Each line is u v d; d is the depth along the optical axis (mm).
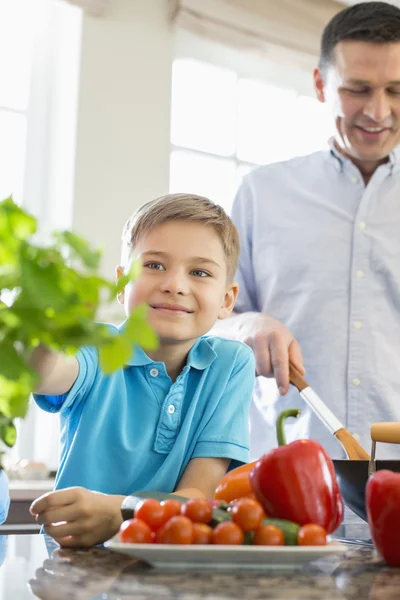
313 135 3322
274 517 735
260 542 669
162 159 2834
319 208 1766
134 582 600
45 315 447
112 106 2764
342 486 881
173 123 2998
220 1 2945
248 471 843
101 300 468
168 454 1104
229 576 627
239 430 1143
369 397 1669
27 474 2240
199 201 1222
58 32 2820
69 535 821
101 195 2709
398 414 1675
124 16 2826
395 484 701
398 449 1646
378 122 1589
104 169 2725
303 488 726
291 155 3264
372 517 715
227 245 1230
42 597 543
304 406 1658
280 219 1784
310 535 673
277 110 3240
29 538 1005
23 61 2801
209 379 1177
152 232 1174
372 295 1709
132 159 2777
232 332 1490
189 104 3039
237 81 3154
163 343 1159
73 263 527
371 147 1651
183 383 1141
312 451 745
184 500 793
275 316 1767
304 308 1726
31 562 743
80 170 2684
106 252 2684
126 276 463
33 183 2768
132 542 671
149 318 1139
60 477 1071
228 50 3135
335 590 576
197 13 2900
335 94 1635
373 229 1728
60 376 1017
